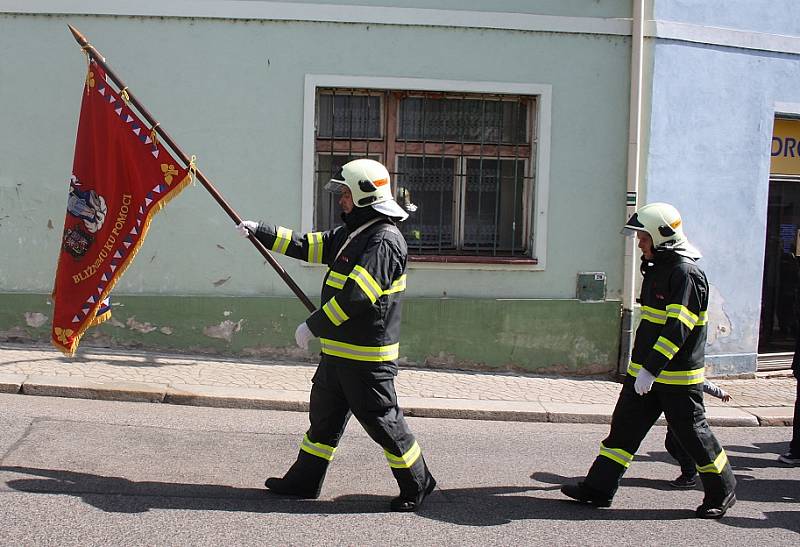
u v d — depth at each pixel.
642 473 5.79
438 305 8.30
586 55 8.42
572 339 8.55
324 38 8.03
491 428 6.77
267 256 5.09
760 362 9.46
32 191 7.91
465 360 8.41
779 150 9.45
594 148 8.52
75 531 4.05
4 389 6.50
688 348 4.79
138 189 5.44
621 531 4.57
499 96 8.46
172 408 6.54
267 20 7.95
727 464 4.91
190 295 8.05
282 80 8.02
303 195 8.12
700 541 4.47
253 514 4.45
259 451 5.57
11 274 7.95
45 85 7.85
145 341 8.02
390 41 8.11
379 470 5.38
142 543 3.96
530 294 8.52
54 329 5.61
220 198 5.20
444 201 8.50
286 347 8.16
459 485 5.23
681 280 4.72
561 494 5.17
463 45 8.22
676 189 8.72
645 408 4.88
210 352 8.08
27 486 4.60
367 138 8.33
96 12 7.79
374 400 4.52
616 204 8.59
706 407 7.76
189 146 7.98
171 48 7.89
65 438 5.51
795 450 6.19
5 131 7.86
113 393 6.59
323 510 4.60
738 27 8.88
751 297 9.13
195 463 5.23
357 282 4.31
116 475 4.90
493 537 4.36
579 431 6.85
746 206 9.03
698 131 8.77
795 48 9.12
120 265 5.50
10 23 7.78
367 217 4.52
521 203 8.64
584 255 8.57
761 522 4.85
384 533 4.31
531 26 8.29
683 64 8.64
